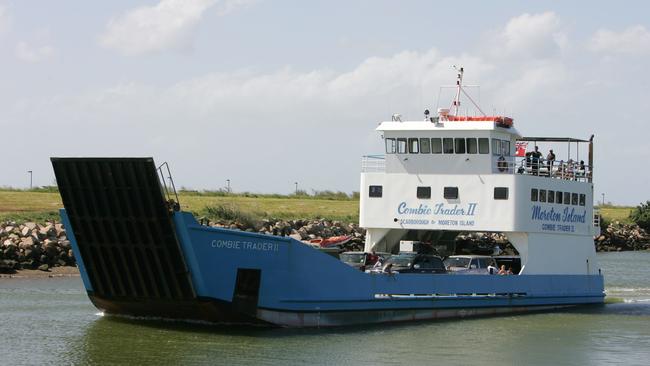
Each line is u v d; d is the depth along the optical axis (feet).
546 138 226.38
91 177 150.10
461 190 198.08
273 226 378.73
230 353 143.64
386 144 203.82
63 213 162.40
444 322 181.68
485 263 201.67
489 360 146.30
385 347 152.87
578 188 217.36
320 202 504.84
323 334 160.66
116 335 156.15
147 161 144.15
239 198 485.15
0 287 230.07
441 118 204.13
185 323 165.89
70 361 138.10
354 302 169.17
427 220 199.52
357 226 415.23
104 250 158.81
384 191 203.31
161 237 150.10
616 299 236.63
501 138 201.26
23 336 155.63
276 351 145.79
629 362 147.54
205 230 150.92
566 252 213.25
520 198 195.72
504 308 197.16
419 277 180.14
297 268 161.38
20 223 309.01
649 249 576.61
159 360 138.92
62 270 272.51
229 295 154.61
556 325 183.42
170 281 154.40
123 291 162.71
